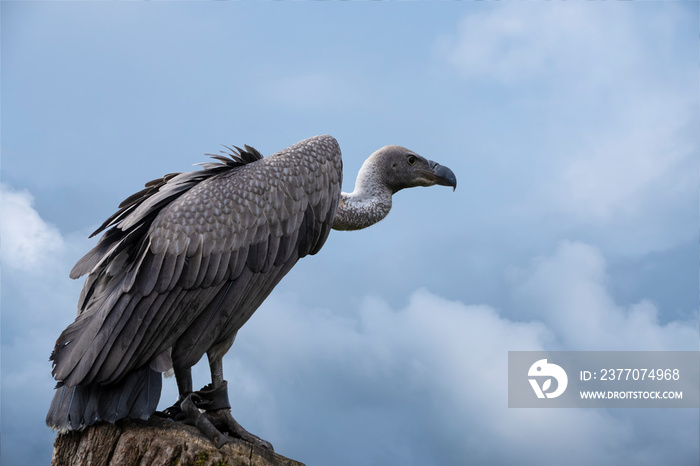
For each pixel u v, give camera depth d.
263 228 4.66
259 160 4.89
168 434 4.39
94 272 4.82
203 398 4.67
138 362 4.34
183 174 4.93
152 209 4.63
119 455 4.29
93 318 4.34
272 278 4.73
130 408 4.29
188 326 4.49
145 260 4.40
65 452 4.47
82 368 4.17
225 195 4.60
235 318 4.64
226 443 4.45
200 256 4.44
